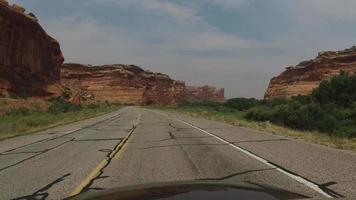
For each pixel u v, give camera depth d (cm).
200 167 1190
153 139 2180
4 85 9188
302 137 2102
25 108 6694
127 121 4419
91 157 1503
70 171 1194
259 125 3136
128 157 1466
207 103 14762
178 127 3177
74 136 2511
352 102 4191
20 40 10494
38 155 1608
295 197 293
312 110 3525
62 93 12438
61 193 899
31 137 2505
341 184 902
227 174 1066
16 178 1102
